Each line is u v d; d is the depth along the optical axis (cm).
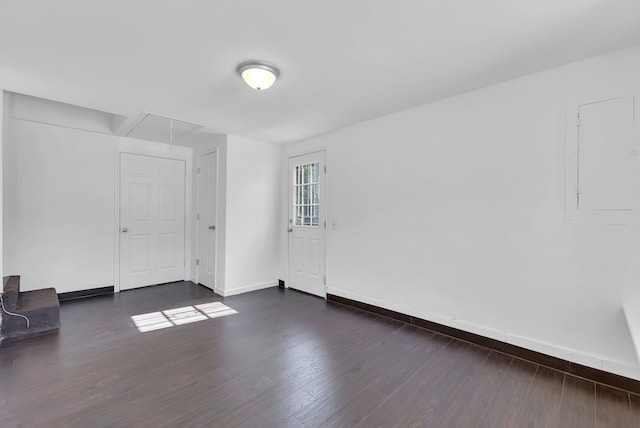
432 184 292
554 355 223
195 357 235
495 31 177
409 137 309
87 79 238
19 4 151
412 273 308
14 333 270
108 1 150
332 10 159
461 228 272
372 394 190
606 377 202
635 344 156
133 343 258
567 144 218
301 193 442
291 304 375
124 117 352
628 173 197
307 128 377
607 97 203
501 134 248
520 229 239
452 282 279
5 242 309
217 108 305
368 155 347
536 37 183
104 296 400
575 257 215
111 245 416
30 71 224
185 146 481
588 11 159
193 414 169
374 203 342
